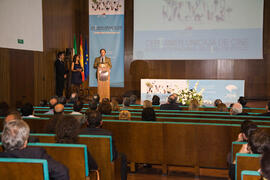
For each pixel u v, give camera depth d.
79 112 4.87
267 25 11.60
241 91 10.21
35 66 9.72
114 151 3.05
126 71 12.60
